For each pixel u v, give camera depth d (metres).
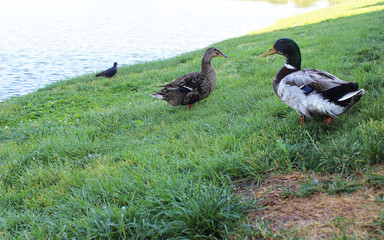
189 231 2.69
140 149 4.81
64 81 12.00
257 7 49.41
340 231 2.41
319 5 46.62
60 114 7.91
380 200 2.61
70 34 27.66
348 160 3.24
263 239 2.53
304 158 3.54
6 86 13.12
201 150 4.20
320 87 3.60
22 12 47.41
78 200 3.43
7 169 4.77
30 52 20.11
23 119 7.82
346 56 7.76
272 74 7.89
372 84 5.28
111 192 3.54
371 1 26.16
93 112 7.34
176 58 14.13
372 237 2.28
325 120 4.22
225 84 7.95
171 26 31.75
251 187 3.31
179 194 3.07
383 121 3.62
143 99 8.31
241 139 4.25
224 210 2.88
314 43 10.62
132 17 40.66
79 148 5.32
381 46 8.13
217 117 5.49
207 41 22.97
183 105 6.89
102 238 2.85
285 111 5.06
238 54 12.01
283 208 2.85
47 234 3.01
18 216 3.48
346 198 2.78
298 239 2.40
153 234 2.76
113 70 12.29
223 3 58.94
